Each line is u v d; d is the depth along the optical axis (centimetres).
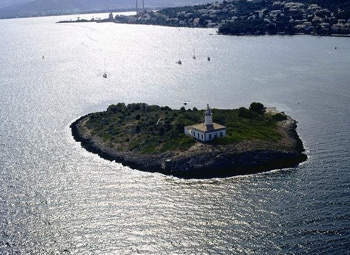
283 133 17088
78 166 14950
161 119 18412
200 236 10188
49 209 11762
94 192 12794
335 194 11800
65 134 18588
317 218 10575
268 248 9538
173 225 10731
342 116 19525
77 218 11244
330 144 16012
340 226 10150
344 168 13650
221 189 12712
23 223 11056
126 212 11488
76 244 10088
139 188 13025
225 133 15825
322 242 9588
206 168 14225
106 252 9744
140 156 15325
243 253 9438
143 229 10619
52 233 10575
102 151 16288
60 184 13400
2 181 13700
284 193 12119
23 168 14800
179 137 16062
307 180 12925
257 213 11050
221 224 10644
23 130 19200
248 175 13700
